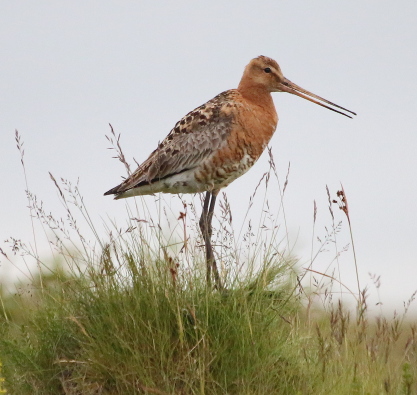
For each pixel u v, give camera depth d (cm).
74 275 1269
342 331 1242
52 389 1181
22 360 1206
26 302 1400
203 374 1103
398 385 1196
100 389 1134
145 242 1226
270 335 1209
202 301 1196
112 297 1194
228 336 1170
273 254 1276
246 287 1236
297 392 1145
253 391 1143
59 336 1207
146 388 1082
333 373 1201
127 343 1151
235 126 1589
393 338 1278
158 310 1180
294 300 1290
